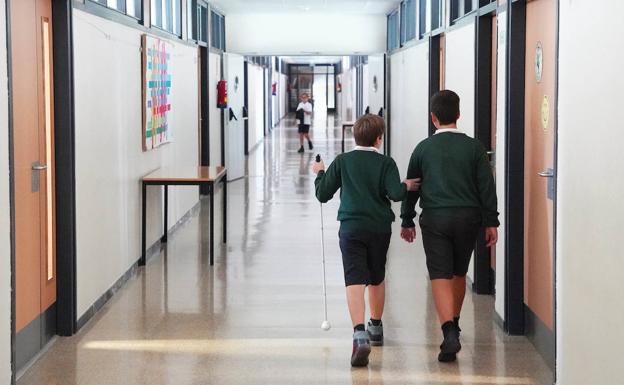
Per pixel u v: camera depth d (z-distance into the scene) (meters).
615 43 3.41
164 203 9.27
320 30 16.92
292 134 30.12
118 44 7.20
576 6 4.02
